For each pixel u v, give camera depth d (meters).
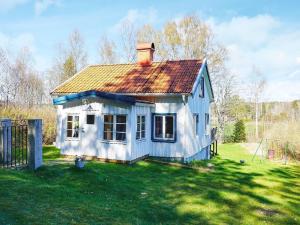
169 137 19.48
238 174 17.72
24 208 7.91
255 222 10.03
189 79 19.42
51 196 9.33
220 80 49.41
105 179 12.80
